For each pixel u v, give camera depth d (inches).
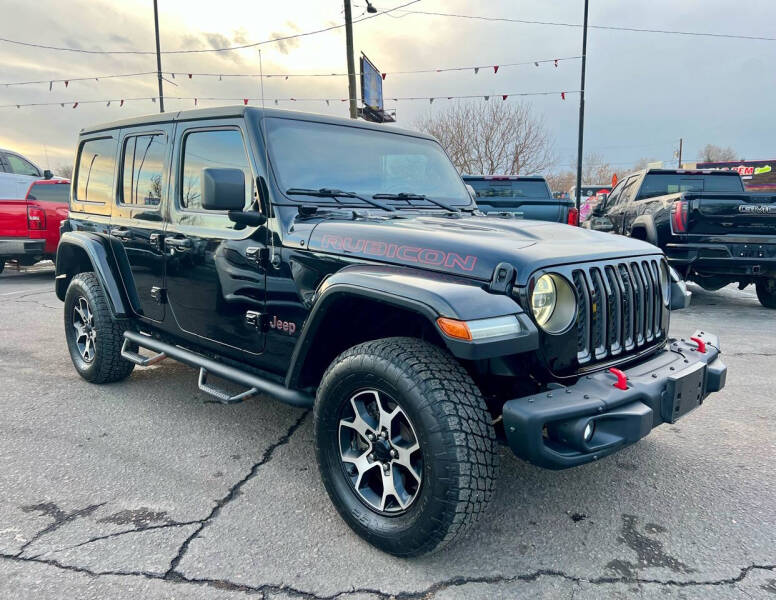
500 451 127.3
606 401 82.1
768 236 265.4
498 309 79.4
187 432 136.6
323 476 96.7
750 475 116.6
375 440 90.0
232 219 109.9
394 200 126.8
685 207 270.1
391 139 136.6
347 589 81.8
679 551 91.4
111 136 156.0
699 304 323.9
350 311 99.2
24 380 174.6
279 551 90.4
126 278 151.3
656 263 108.3
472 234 96.1
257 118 113.2
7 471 116.0
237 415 147.6
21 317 273.6
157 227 135.9
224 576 84.1
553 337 85.5
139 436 134.0
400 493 87.6
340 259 97.6
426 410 79.6
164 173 134.7
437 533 80.8
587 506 104.8
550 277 85.8
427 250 90.4
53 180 398.9
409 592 81.3
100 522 97.7
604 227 368.2
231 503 104.9
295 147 116.3
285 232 106.0
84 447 127.8
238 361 122.6
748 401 159.6
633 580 84.1
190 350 137.1
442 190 142.6
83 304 169.5
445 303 78.4
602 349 94.5
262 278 109.6
